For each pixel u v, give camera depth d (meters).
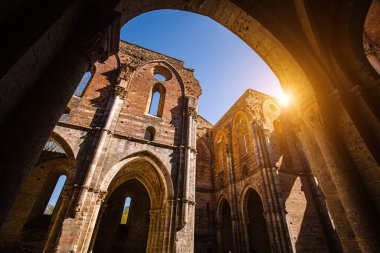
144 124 16.30
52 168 19.53
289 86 7.25
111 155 13.84
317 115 6.05
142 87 17.97
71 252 10.27
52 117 3.27
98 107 15.09
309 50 6.86
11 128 2.77
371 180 4.93
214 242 24.88
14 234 16.41
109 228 22.16
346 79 6.19
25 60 2.70
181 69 21.05
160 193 15.47
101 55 4.75
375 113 5.40
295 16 7.18
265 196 19.45
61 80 3.52
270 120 24.81
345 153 5.57
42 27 2.93
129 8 5.59
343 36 6.56
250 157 23.17
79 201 11.34
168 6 6.89
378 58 9.75
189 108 18.19
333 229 19.08
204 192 28.16
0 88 2.35
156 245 13.33
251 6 7.05
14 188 2.54
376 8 9.51
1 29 2.72
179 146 16.47
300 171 22.38
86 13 4.39
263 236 22.92
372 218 4.59
